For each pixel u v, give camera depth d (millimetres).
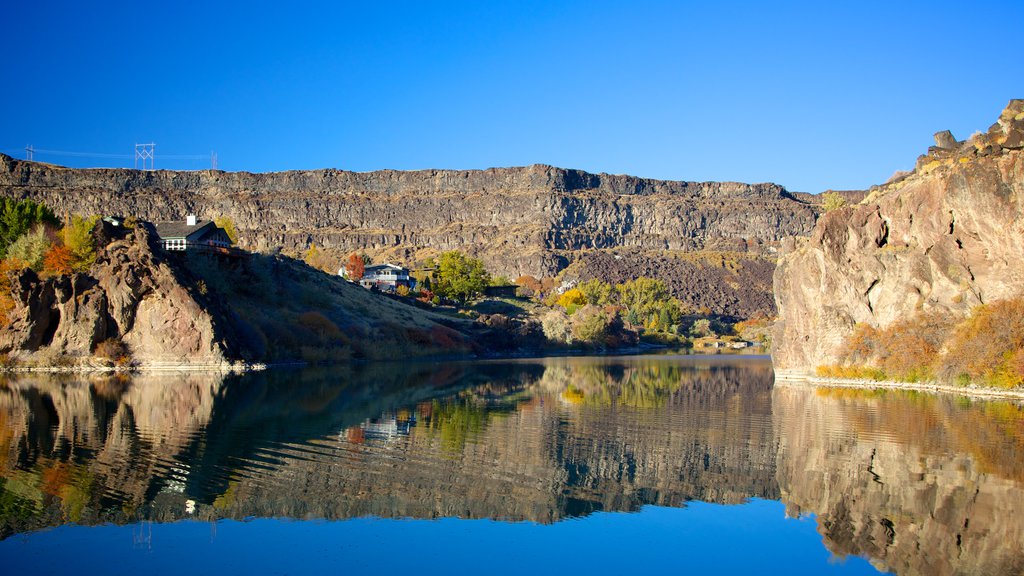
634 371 103312
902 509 29266
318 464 34656
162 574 22250
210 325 88125
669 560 24141
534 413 53281
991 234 69188
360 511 28141
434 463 35312
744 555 24453
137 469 33094
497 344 154125
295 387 69750
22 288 86312
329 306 128375
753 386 77688
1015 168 67188
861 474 34469
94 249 96188
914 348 72938
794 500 30297
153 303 88062
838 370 79125
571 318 194000
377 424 46375
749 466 36031
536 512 28500
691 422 49250
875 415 52469
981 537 26094
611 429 46000
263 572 22562
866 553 24812
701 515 28469
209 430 43000
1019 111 74062
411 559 23844
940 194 73562
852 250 81500
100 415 48500
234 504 28594
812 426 47562
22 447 37406
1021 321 65188
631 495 30859
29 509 27578
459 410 54312
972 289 71250
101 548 24078
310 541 25047
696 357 152500
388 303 152750
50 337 87750
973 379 67250
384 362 114062
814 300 85750
